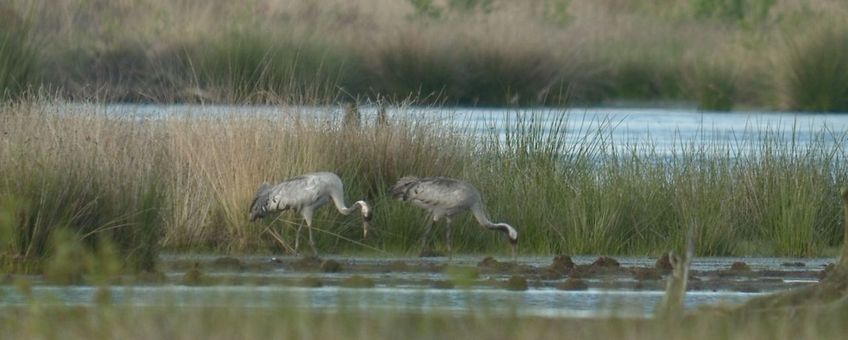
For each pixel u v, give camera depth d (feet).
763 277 49.83
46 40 127.34
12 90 101.71
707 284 47.19
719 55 158.40
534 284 46.29
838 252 60.95
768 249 61.21
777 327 34.81
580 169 64.54
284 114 62.49
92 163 51.80
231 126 61.05
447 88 145.07
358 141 62.54
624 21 174.70
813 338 33.50
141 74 130.82
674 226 61.72
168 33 139.54
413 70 143.95
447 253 57.98
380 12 165.58
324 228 59.31
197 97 79.51
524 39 151.84
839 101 144.56
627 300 41.86
